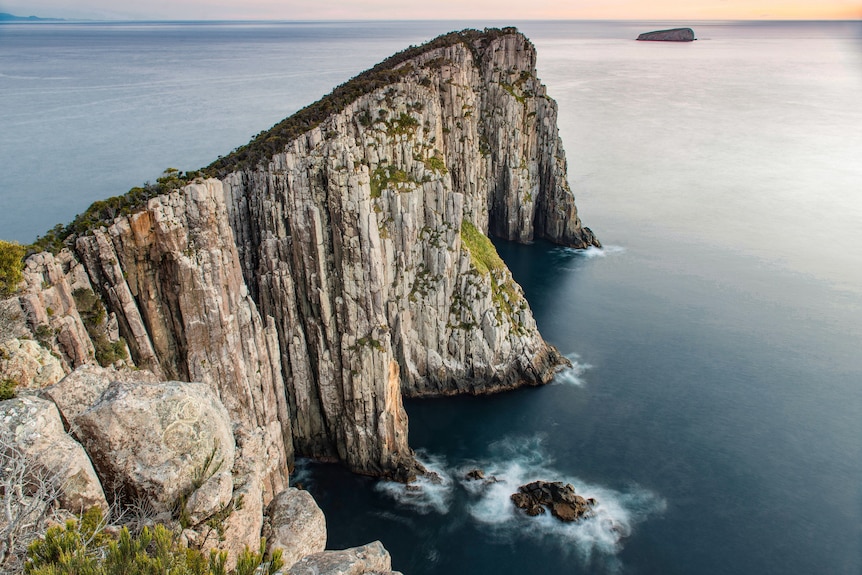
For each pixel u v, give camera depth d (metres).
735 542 69.88
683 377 101.38
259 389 67.88
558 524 72.00
